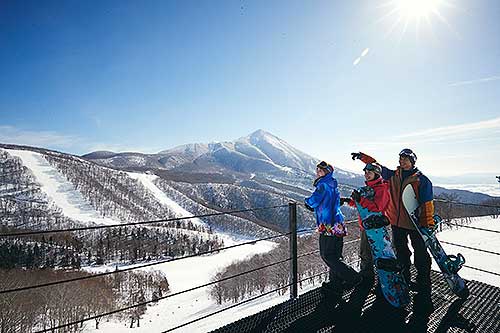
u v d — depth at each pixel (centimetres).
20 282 4750
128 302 3797
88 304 3200
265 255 4278
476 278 795
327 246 358
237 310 948
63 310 2872
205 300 3688
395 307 332
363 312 324
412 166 388
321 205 358
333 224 355
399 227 393
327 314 322
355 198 368
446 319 307
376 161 378
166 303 3831
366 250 399
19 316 2569
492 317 310
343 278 347
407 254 394
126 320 3125
